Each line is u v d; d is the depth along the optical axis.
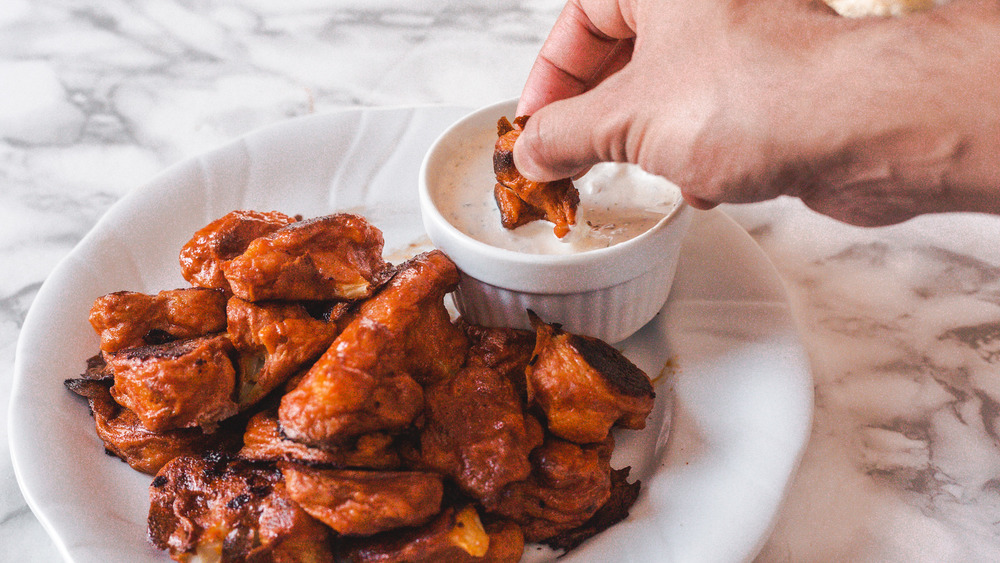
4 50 0.59
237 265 0.38
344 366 0.36
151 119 0.55
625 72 0.35
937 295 0.44
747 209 0.48
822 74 0.32
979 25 0.31
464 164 0.43
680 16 0.34
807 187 0.34
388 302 0.38
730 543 0.36
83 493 0.38
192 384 0.37
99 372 0.40
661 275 0.41
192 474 0.37
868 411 0.41
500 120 0.41
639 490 0.38
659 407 0.41
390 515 0.35
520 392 0.40
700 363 0.41
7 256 0.48
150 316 0.40
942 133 0.31
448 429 0.37
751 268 0.43
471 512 0.36
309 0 0.62
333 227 0.39
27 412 0.39
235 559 0.36
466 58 0.57
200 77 0.57
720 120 0.33
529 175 0.38
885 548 0.37
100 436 0.39
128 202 0.46
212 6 0.62
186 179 0.47
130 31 0.60
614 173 0.42
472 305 0.42
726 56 0.33
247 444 0.37
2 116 0.55
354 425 0.36
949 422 0.40
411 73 0.56
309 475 0.35
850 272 0.45
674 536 0.36
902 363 0.42
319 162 0.48
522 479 0.36
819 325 0.43
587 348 0.38
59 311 0.42
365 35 0.59
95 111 0.55
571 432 0.37
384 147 0.49
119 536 0.37
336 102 0.55
